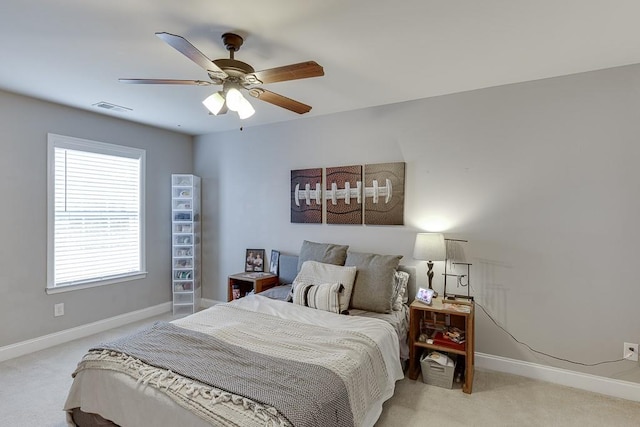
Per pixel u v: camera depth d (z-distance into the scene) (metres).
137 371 1.64
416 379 2.66
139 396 1.54
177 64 2.38
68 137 3.34
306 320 2.46
